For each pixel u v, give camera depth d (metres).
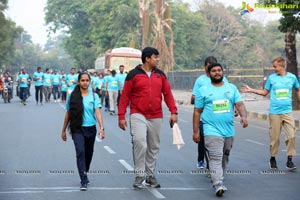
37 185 10.90
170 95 10.70
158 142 10.62
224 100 9.84
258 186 10.84
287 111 12.51
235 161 13.94
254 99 41.97
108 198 9.73
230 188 10.64
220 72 9.91
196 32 77.38
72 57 95.69
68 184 10.98
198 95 9.97
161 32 50.06
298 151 15.90
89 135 10.51
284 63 12.61
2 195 9.98
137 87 10.40
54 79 41.53
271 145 12.67
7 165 13.28
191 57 77.88
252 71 59.19
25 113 30.02
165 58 49.91
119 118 10.53
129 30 73.06
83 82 10.43
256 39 89.38
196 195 9.98
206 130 9.84
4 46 94.12
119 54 46.22
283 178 11.67
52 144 17.19
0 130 21.41
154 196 9.91
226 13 84.38
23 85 37.59
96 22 79.69
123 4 72.81
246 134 20.70
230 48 82.00
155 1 50.16
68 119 10.68
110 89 29.38
